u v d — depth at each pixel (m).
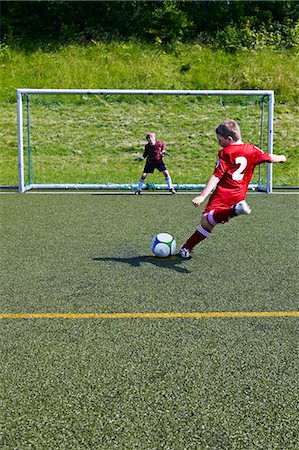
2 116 15.35
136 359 2.81
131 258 5.10
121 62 18.58
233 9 21.45
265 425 2.20
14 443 2.07
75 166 13.19
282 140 14.39
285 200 9.42
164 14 20.80
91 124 14.89
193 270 4.66
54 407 2.33
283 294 3.96
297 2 21.84
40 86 16.95
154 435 2.12
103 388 2.50
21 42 19.73
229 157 4.79
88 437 2.11
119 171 12.98
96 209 8.31
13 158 13.54
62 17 20.86
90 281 4.31
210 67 18.28
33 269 4.70
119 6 21.22
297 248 5.55
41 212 7.99
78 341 3.05
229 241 5.89
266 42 20.03
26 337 3.11
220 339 3.09
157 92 10.86
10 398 2.41
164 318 3.44
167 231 6.50
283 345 3.00
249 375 2.64
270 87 16.86
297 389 2.50
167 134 14.44
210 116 15.16
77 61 18.56
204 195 4.68
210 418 2.24
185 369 2.70
